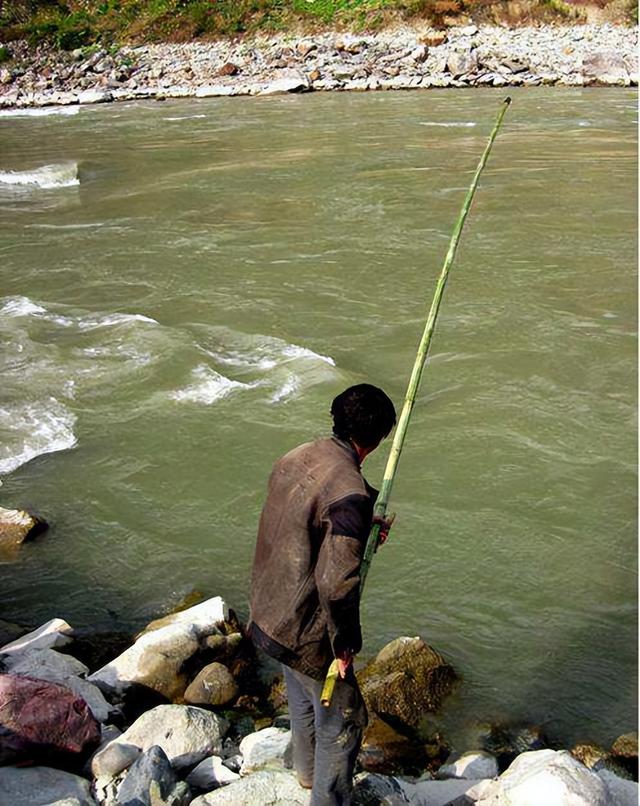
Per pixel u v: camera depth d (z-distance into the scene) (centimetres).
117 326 898
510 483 621
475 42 3016
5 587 539
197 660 460
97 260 1145
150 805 344
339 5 3281
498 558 544
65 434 707
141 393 766
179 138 2069
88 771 379
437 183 1487
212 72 3011
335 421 298
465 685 447
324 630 285
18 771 365
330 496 276
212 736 398
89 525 597
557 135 1888
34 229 1314
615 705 432
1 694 376
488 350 831
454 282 1014
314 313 939
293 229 1252
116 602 525
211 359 827
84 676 450
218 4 3353
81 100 2809
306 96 2686
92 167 1775
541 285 993
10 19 3425
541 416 709
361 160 1700
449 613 500
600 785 330
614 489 609
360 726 303
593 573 528
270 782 343
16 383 784
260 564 293
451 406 729
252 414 727
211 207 1395
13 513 593
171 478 646
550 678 450
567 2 3139
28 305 977
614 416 705
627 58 2752
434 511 592
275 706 439
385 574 533
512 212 1293
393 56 2941
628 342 836
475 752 392
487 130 1983
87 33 3325
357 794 340
